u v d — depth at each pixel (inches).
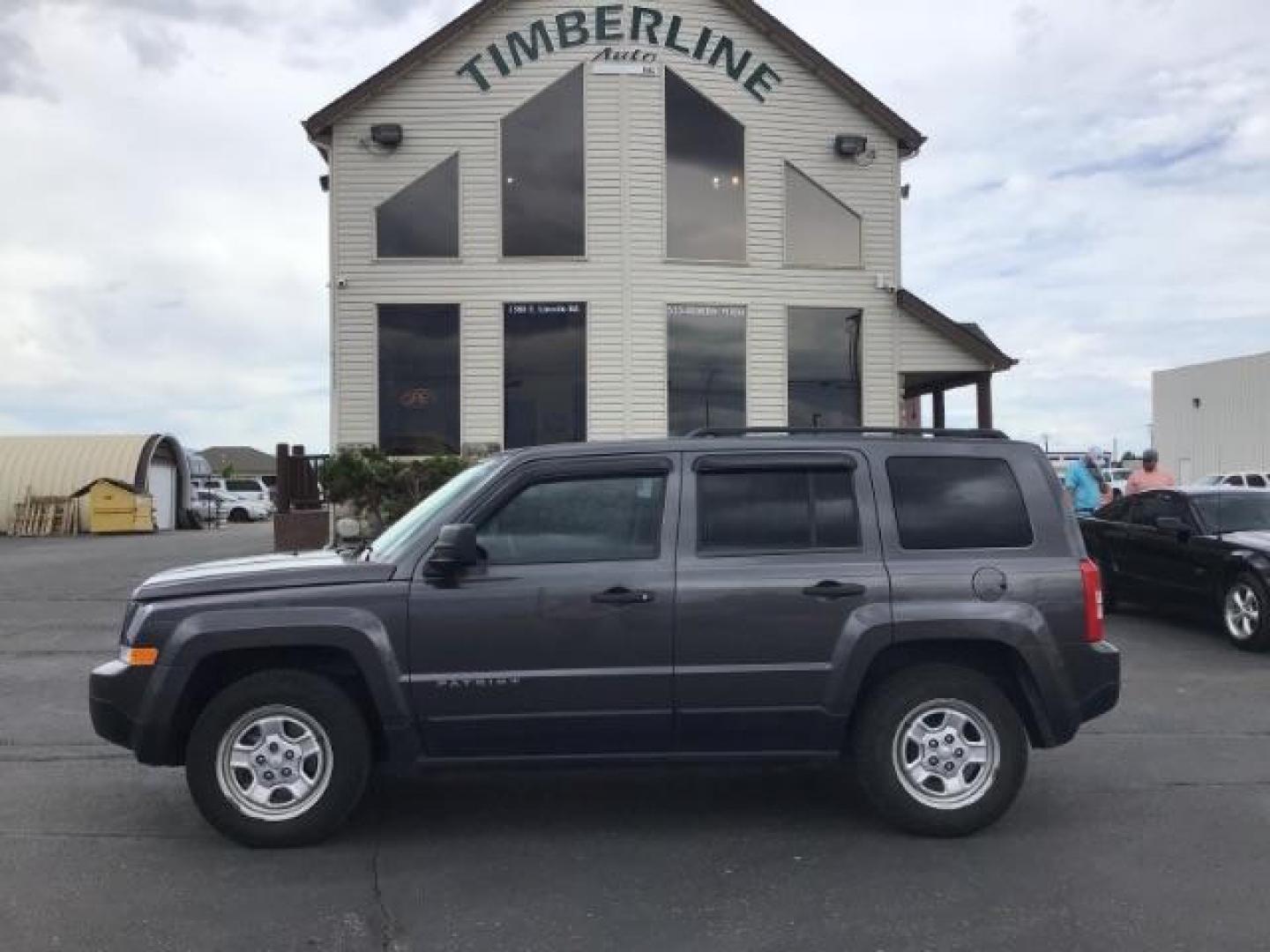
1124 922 172.1
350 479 589.6
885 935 167.8
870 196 682.2
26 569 726.5
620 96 651.5
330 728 203.6
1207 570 432.8
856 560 211.0
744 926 171.6
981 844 208.2
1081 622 212.4
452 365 649.0
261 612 201.3
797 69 673.6
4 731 298.4
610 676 204.1
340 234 644.7
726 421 663.1
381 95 647.1
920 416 850.1
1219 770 256.7
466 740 204.2
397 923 173.0
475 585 203.9
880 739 209.3
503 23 650.8
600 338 648.4
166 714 200.5
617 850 206.1
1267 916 174.1
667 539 209.9
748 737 208.7
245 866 197.2
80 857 202.4
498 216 647.1
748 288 665.0
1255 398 1526.8
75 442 1425.9
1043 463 221.0
